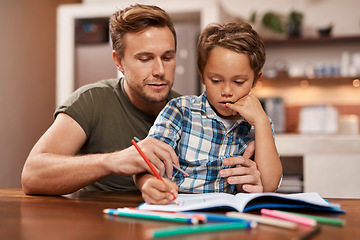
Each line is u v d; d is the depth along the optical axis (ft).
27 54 11.81
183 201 2.81
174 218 2.24
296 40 12.23
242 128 3.89
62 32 10.94
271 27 12.19
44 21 12.76
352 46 12.39
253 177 3.34
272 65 12.82
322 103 12.71
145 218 2.32
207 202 2.55
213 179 3.77
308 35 12.67
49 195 3.44
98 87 4.61
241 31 3.53
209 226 1.97
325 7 12.55
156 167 3.08
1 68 10.64
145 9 3.80
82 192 3.68
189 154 3.76
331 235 1.96
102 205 2.86
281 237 1.86
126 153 3.15
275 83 12.92
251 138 3.91
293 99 12.88
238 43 3.34
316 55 12.59
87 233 1.95
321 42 12.50
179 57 11.25
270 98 12.21
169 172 3.16
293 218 2.22
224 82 3.44
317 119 11.41
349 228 2.12
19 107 11.38
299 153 8.93
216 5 10.05
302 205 2.66
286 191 8.91
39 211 2.57
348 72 12.04
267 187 3.49
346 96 12.58
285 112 12.90
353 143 8.71
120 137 4.50
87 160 3.30
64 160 3.42
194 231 1.92
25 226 2.12
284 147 8.98
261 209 2.67
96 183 4.57
